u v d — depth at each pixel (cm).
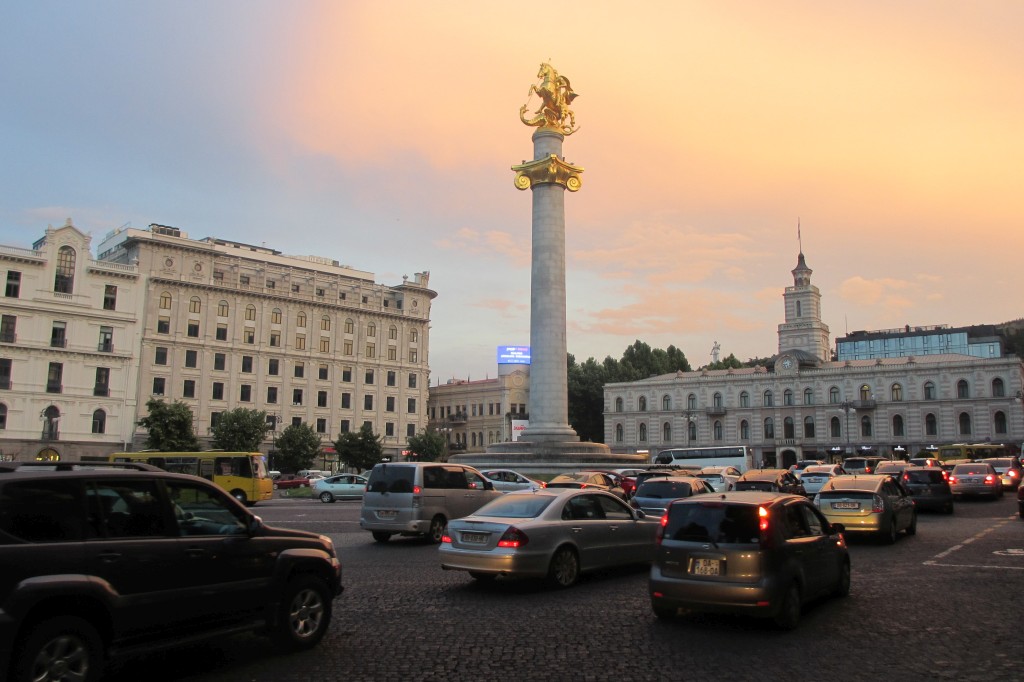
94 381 8300
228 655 1116
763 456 11050
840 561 1490
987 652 1115
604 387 12369
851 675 1009
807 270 12888
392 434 10706
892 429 10206
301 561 1139
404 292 11069
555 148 5634
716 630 1261
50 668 845
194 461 4806
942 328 12600
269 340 9712
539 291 5606
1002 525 2928
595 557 1722
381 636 1229
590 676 1006
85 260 8362
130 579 930
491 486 2717
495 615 1386
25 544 851
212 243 9488
